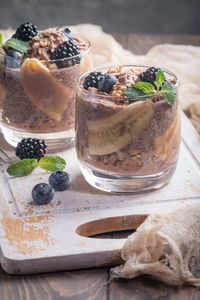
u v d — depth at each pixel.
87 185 0.62
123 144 0.57
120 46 0.91
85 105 0.57
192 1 1.59
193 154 0.65
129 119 0.56
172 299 0.51
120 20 1.60
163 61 0.87
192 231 0.53
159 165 0.58
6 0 1.58
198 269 0.53
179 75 0.84
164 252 0.54
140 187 0.60
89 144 0.58
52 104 0.64
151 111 0.56
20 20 1.54
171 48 0.89
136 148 0.57
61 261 0.54
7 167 0.65
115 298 0.52
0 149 0.66
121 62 0.86
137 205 0.59
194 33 1.61
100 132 0.57
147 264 0.52
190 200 0.60
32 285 0.53
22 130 0.66
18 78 0.63
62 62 0.63
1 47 0.65
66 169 0.64
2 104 0.65
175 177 0.62
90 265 0.54
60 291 0.52
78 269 0.54
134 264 0.52
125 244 0.53
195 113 0.75
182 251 0.53
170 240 0.52
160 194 0.60
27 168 0.63
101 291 0.52
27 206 0.59
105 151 0.58
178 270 0.52
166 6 1.60
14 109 0.65
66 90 0.64
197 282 0.52
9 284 0.53
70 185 0.62
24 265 0.53
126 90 0.56
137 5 1.60
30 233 0.56
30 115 0.65
